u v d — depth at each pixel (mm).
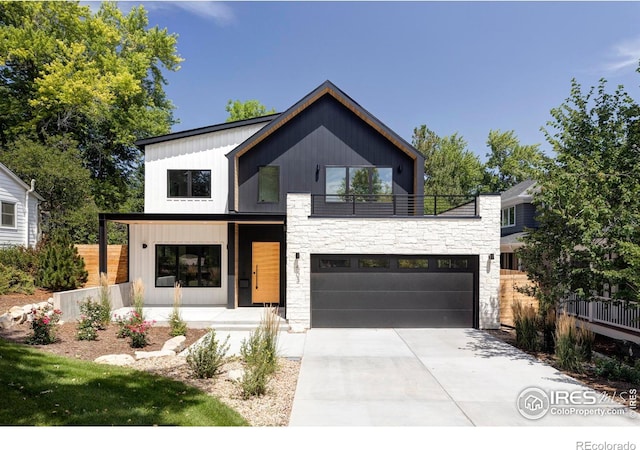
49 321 8906
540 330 10211
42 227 20812
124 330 9789
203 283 16062
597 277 8758
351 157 15664
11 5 24969
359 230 12477
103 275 12820
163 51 31547
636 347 9648
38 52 24766
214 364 7188
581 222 8438
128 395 5648
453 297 12547
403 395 6707
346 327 12406
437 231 12492
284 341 10680
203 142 16375
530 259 10000
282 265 15672
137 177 33688
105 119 28172
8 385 5324
